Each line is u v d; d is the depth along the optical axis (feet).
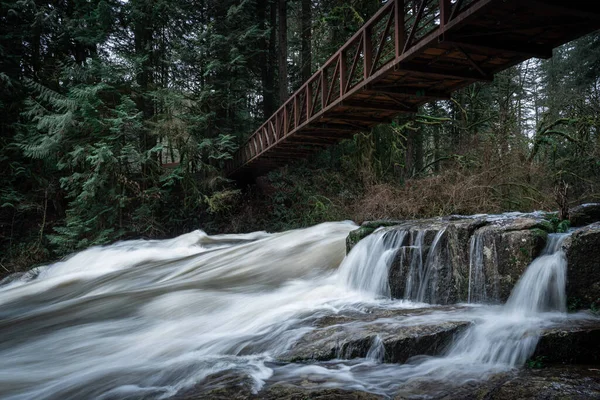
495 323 12.78
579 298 12.84
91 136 53.11
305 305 19.36
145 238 55.21
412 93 29.96
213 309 20.63
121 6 60.49
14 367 15.43
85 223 51.29
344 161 59.57
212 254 37.52
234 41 63.72
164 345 16.55
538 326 11.86
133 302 23.84
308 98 39.06
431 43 22.13
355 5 56.49
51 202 61.31
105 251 49.11
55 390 13.03
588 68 69.31
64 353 16.85
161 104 56.95
